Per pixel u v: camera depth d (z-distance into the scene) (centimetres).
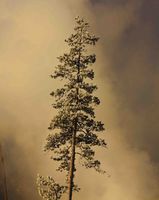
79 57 1839
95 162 1856
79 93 1795
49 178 1838
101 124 1842
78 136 1855
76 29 1856
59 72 1836
